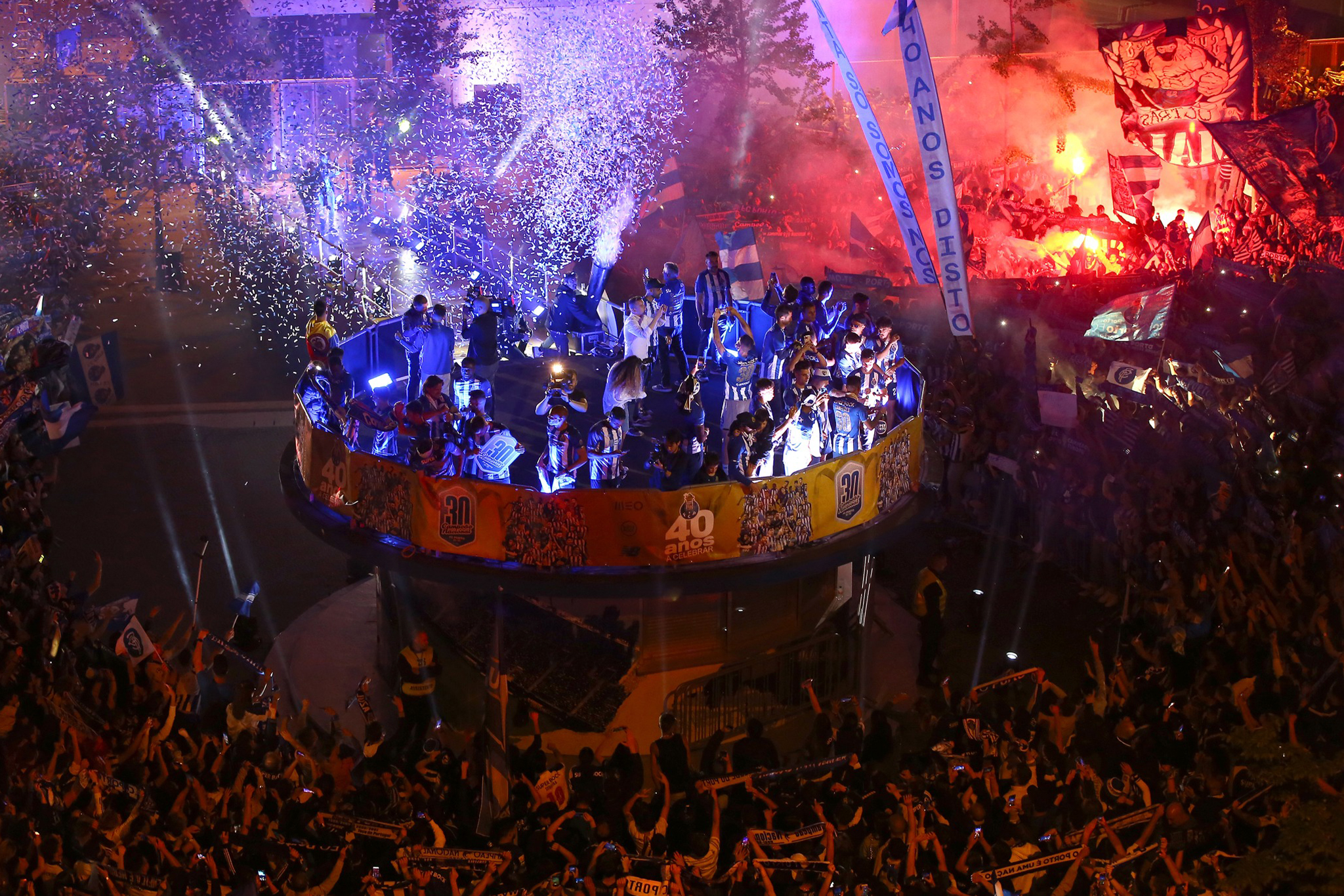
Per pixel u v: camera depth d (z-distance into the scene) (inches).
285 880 442.0
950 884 419.5
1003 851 431.2
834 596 721.6
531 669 676.1
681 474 628.7
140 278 1809.8
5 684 543.2
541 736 647.8
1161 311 929.5
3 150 1991.9
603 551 607.5
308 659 738.2
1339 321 864.9
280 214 2049.7
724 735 634.2
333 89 2368.4
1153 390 864.3
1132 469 745.6
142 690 550.3
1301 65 2097.7
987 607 785.6
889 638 768.3
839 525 650.2
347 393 765.9
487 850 446.3
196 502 986.1
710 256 927.0
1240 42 1451.8
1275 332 923.4
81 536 912.3
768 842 438.9
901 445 692.1
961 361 1007.6
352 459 661.3
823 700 689.6
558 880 438.9
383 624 730.8
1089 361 978.1
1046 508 843.4
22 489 814.5
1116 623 749.3
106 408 1230.9
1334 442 700.0
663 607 669.9
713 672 676.7
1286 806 414.3
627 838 482.0
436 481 620.7
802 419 696.4
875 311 1309.1
